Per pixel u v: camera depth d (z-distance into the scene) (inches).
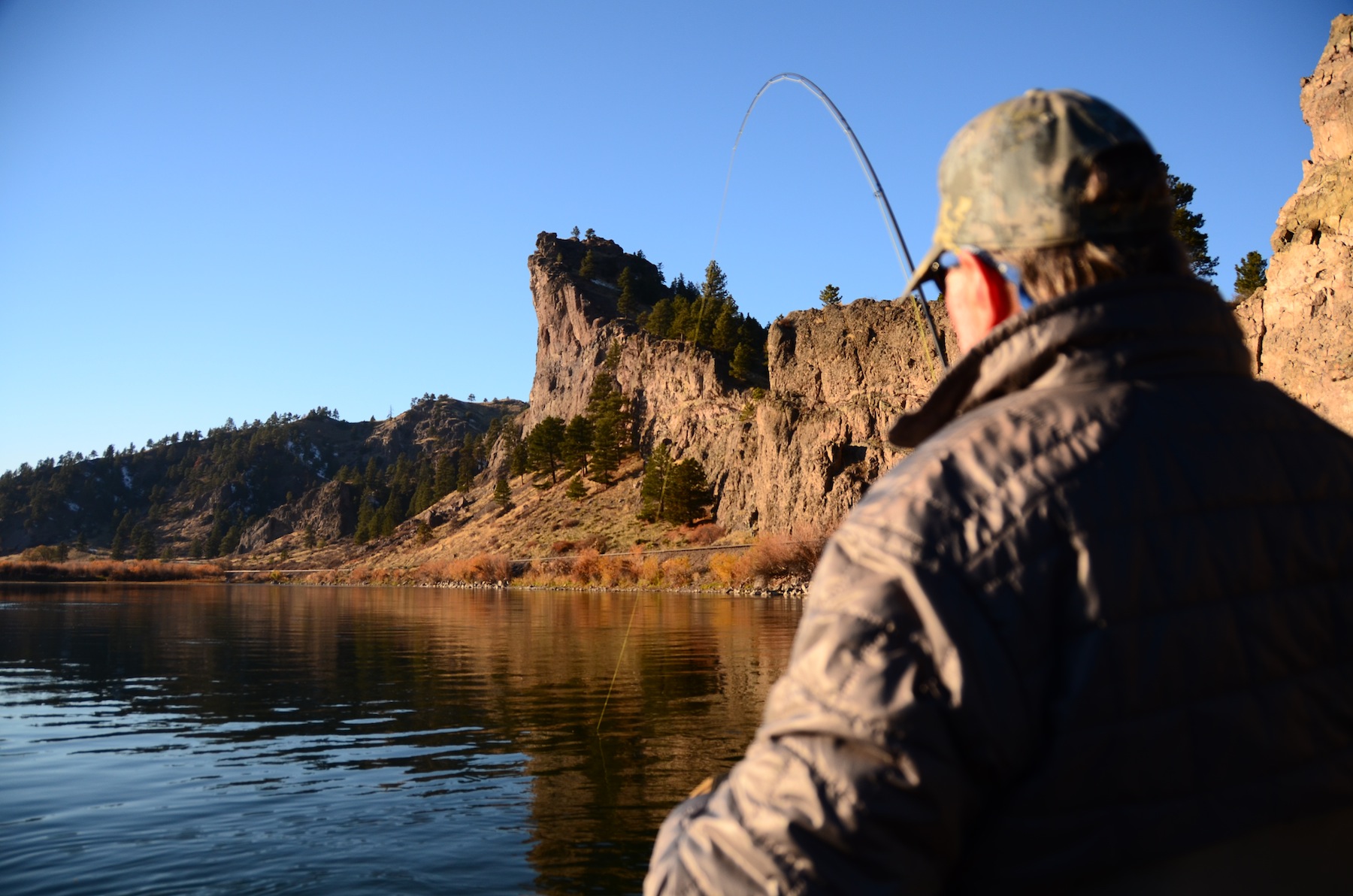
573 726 391.2
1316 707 36.2
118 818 252.2
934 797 32.0
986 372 41.8
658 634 971.3
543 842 229.0
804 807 32.9
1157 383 39.1
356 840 230.7
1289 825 34.8
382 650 798.5
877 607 34.6
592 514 4308.6
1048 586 34.3
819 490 2970.0
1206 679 34.5
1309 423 42.4
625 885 198.4
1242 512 37.1
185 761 325.1
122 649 815.1
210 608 1764.3
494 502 5442.9
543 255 6801.2
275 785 289.6
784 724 35.0
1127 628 33.9
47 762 325.1
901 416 46.0
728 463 3732.8
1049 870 33.2
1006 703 32.7
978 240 42.6
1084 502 35.2
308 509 7731.3
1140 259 40.5
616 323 5841.5
